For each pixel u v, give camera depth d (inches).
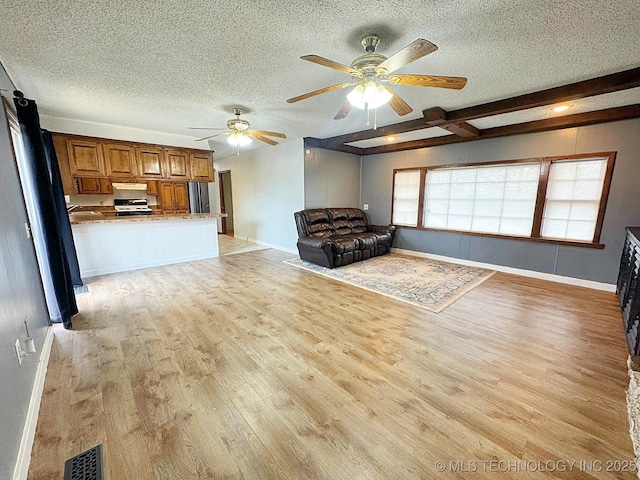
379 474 51.1
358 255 203.5
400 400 69.0
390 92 85.4
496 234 181.3
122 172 180.7
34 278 89.1
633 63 88.8
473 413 64.9
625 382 74.9
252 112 142.7
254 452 55.4
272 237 256.4
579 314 117.0
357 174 256.1
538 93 113.6
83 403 67.4
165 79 102.7
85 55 84.7
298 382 75.5
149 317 113.9
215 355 87.7
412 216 227.5
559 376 77.5
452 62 89.4
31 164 95.6
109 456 54.1
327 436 59.0
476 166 187.3
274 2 61.7
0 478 44.3
